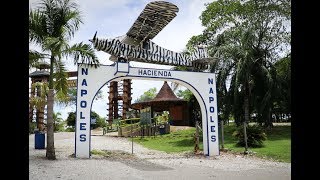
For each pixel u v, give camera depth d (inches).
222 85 1050.1
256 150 714.8
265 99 1029.2
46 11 534.6
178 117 1411.2
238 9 1244.5
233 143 843.4
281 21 1154.0
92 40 622.2
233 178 386.3
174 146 858.8
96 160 547.8
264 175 409.1
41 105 1028.5
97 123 1860.2
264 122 1059.9
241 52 1031.6
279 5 1151.6
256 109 1065.5
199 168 474.3
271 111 1081.4
